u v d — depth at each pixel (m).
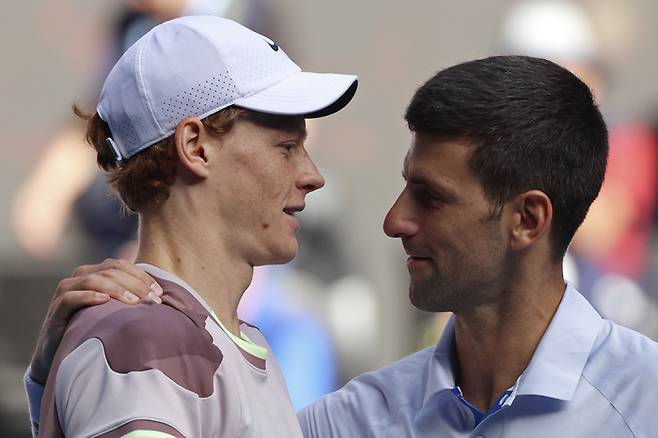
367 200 28.09
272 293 20.00
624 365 10.14
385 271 26.33
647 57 30.06
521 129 10.04
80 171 21.42
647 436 9.94
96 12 26.94
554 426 10.07
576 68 23.34
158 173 9.66
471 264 10.20
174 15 21.41
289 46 26.70
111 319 9.09
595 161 10.34
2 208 26.34
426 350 11.08
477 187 10.09
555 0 24.23
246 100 9.59
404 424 10.65
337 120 28.52
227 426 9.14
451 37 29.92
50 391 9.25
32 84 27.83
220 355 9.20
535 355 10.20
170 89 9.59
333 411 10.96
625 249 21.78
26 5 27.92
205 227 9.66
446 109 10.05
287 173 9.81
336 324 20.88
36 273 19.72
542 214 10.13
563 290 10.48
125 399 8.73
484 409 10.51
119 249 20.48
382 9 29.56
